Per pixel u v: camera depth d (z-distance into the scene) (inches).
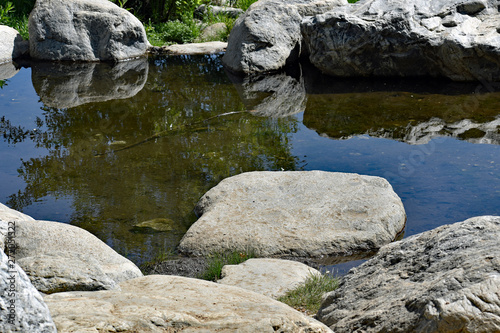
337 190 212.2
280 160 256.5
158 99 370.6
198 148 275.6
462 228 110.3
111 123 319.3
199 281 106.1
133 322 79.7
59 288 103.3
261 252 180.5
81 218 204.5
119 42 497.7
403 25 397.7
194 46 531.5
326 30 419.2
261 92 387.9
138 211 210.1
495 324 81.7
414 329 89.0
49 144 285.1
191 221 203.2
